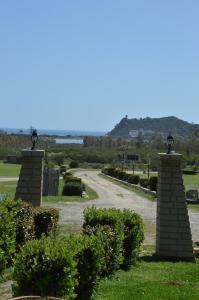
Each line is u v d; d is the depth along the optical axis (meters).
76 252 7.66
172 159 14.74
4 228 10.39
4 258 10.11
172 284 10.81
